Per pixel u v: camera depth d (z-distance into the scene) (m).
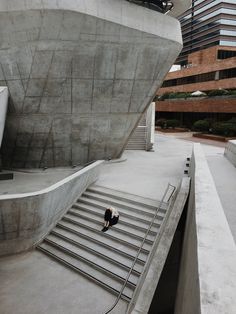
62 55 11.15
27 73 11.30
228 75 37.88
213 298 2.12
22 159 13.64
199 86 43.03
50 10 9.98
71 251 8.62
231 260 2.68
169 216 8.12
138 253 7.80
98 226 9.50
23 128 12.68
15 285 7.39
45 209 8.98
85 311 6.58
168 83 54.34
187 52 75.06
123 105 13.74
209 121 30.64
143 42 12.21
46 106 12.24
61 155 13.95
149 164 15.85
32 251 9.02
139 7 11.84
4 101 10.88
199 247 2.94
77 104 12.70
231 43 60.94
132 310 5.96
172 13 16.72
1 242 8.53
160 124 39.12
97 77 12.28
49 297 7.00
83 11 10.38
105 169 14.47
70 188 10.21
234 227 5.87
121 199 10.53
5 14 10.09
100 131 14.13
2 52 10.90
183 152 20.00
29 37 10.55
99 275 7.70
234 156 12.96
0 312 6.49
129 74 12.85
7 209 8.22
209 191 5.21
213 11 62.06
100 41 11.37
